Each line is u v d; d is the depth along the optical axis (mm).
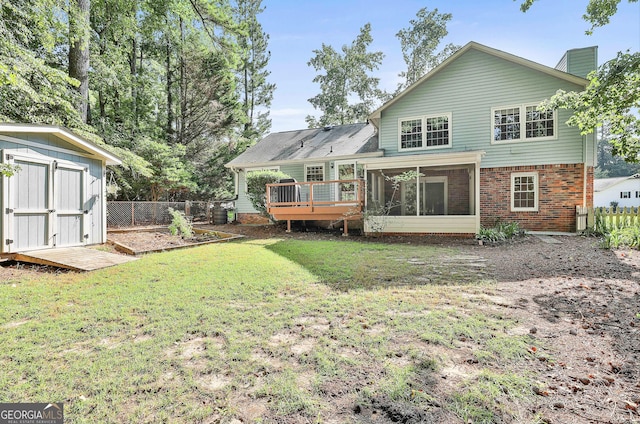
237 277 5508
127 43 19141
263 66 30312
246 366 2549
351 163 15242
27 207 7051
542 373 2439
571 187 11742
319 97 33062
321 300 4207
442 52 31719
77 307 4035
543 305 3961
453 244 9781
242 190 18078
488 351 2770
